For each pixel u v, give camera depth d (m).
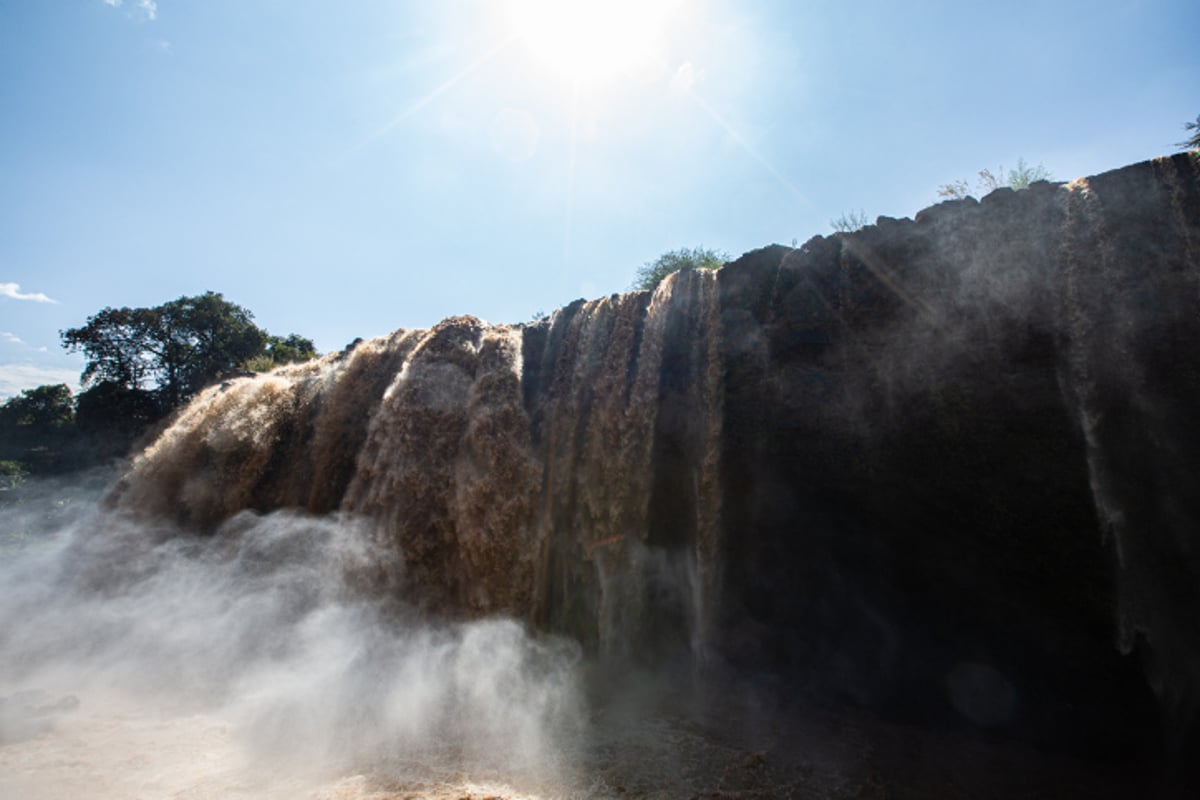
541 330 9.24
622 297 8.39
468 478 8.09
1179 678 4.84
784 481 6.58
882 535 6.14
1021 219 5.40
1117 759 5.04
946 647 5.95
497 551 7.66
